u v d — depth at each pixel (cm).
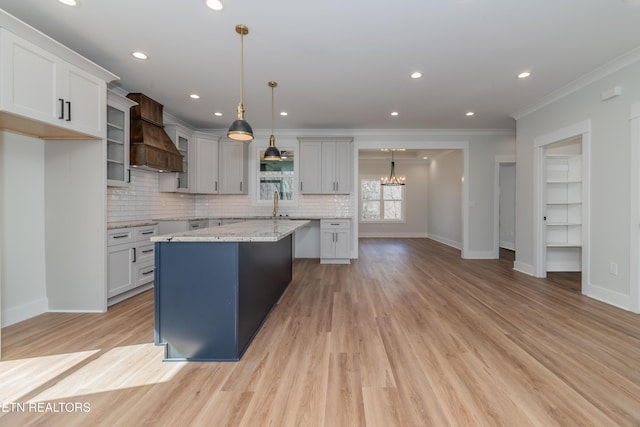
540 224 434
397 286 389
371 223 1009
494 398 161
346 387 172
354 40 267
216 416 148
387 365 195
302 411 152
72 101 255
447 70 326
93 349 219
